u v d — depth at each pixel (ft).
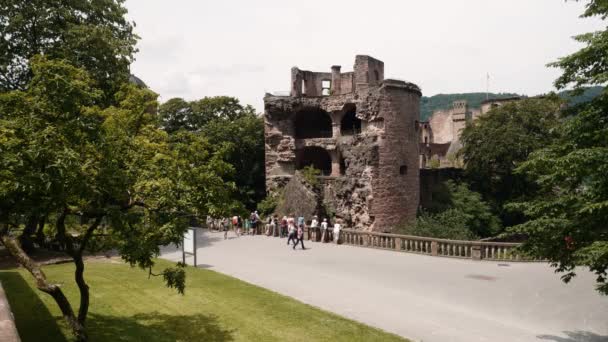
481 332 42.55
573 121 38.14
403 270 70.64
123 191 35.83
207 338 39.45
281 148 154.71
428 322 45.39
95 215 35.55
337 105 152.56
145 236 35.22
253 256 84.53
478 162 157.69
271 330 41.47
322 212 137.39
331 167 167.84
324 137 171.73
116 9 98.02
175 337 39.50
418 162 146.82
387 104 134.72
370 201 132.46
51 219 39.86
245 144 174.40
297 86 159.02
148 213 36.17
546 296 55.06
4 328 20.20
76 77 34.53
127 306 48.62
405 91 138.72
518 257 77.25
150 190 35.70
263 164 180.55
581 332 42.83
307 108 157.07
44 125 30.89
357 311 48.98
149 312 46.70
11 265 70.95
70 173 28.86
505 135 148.87
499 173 157.38
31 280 58.29
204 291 55.06
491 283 61.77
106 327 41.16
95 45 86.74
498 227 149.59
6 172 29.35
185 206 36.91
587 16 37.65
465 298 54.44
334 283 61.77
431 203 156.56
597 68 38.09
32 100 31.01
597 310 49.49
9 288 52.47
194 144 41.52
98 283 58.44
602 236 35.45
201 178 37.99
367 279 64.28
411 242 87.86
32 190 28.25
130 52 96.53
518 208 41.86
